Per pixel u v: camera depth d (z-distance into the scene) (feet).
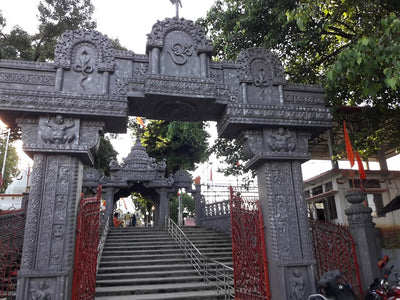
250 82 19.71
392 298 17.67
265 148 19.30
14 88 16.56
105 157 76.89
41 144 16.25
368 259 19.52
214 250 41.34
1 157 86.17
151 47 18.53
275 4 29.76
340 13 24.50
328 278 17.39
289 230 18.21
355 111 37.78
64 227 15.75
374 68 17.69
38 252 15.16
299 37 30.45
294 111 19.49
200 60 19.08
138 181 61.11
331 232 21.02
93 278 19.38
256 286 18.76
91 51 18.16
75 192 16.37
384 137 34.24
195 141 79.51
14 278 24.62
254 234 19.36
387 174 44.45
